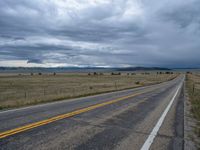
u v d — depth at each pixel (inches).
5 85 1700.3
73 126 286.5
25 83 2001.7
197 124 322.7
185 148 212.1
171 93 903.7
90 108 450.9
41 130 261.0
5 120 315.6
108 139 233.5
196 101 620.1
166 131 275.1
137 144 219.8
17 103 541.6
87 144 214.7
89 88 1290.6
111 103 546.0
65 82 2213.3
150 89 1156.5
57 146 206.2
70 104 519.8
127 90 1085.1
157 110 448.8
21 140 220.1
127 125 303.4
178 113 415.2
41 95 856.3
